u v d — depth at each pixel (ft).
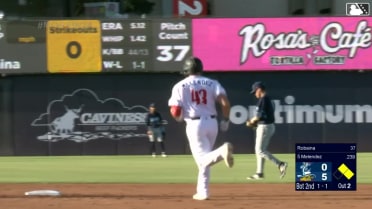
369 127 291.79
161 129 283.18
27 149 291.58
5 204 132.77
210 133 131.64
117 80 293.02
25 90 291.79
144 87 292.81
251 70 290.35
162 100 292.20
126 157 277.64
